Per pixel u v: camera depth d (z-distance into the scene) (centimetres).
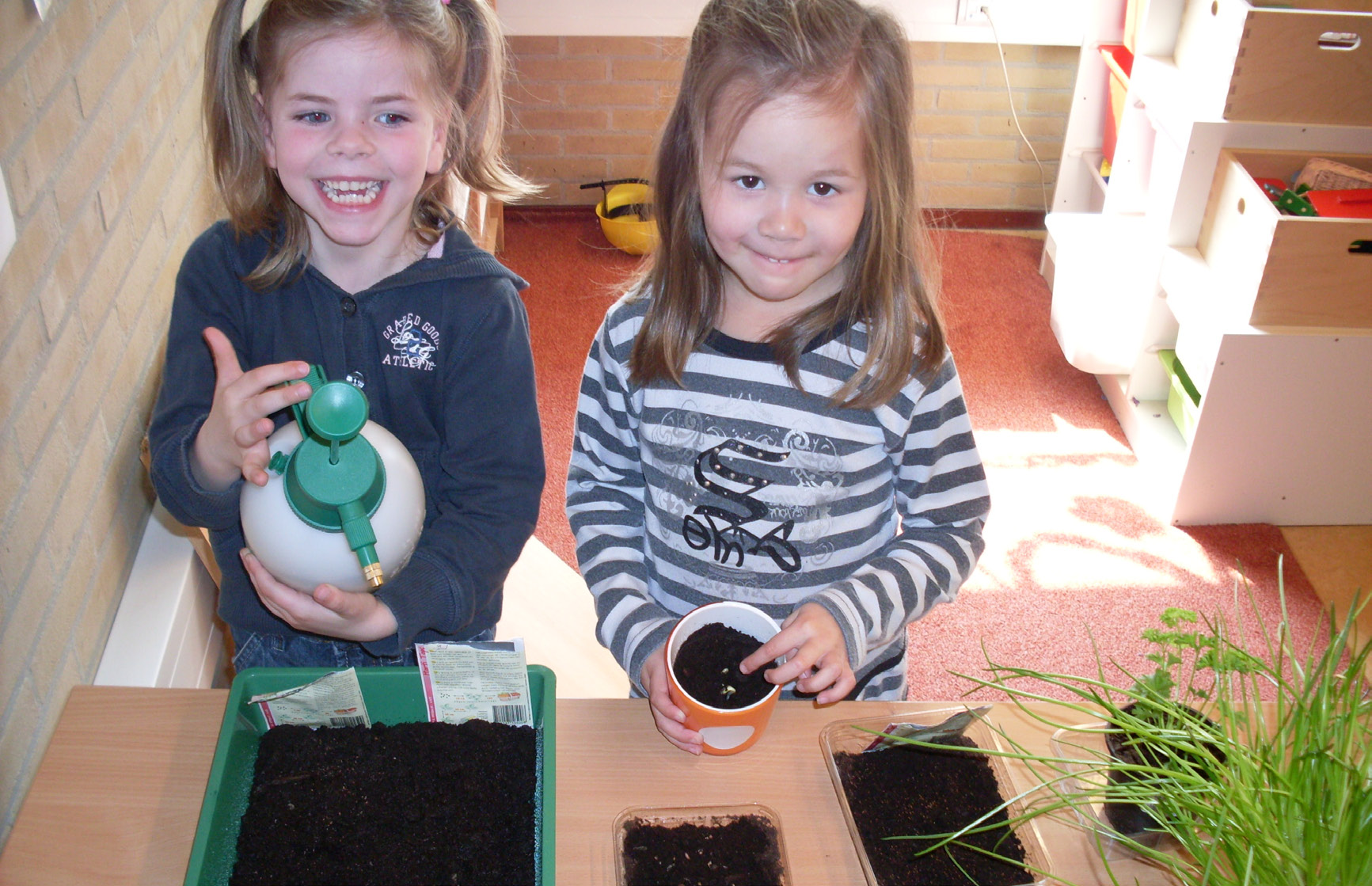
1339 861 69
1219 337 207
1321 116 211
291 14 90
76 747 91
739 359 106
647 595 107
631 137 336
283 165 95
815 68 87
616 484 119
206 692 96
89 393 127
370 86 93
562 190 346
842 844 86
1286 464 224
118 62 141
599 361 113
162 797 87
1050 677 83
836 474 108
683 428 108
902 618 101
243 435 82
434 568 100
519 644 88
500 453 109
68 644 117
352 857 81
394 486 84
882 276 99
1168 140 231
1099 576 222
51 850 83
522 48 319
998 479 246
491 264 109
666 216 103
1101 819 86
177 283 109
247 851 81
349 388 78
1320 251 198
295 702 89
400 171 96
